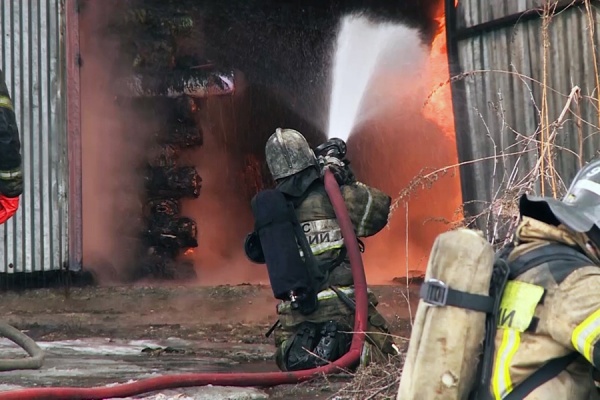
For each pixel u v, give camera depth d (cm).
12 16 3155
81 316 2608
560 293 643
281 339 1565
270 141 1566
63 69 3192
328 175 1537
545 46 1501
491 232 1435
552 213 687
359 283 1477
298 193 1538
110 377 1590
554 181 1320
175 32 4041
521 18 2436
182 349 1997
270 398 1380
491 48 2541
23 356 1850
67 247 3192
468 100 2619
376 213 1572
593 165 688
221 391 1360
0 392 1212
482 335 660
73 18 3200
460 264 662
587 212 663
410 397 657
